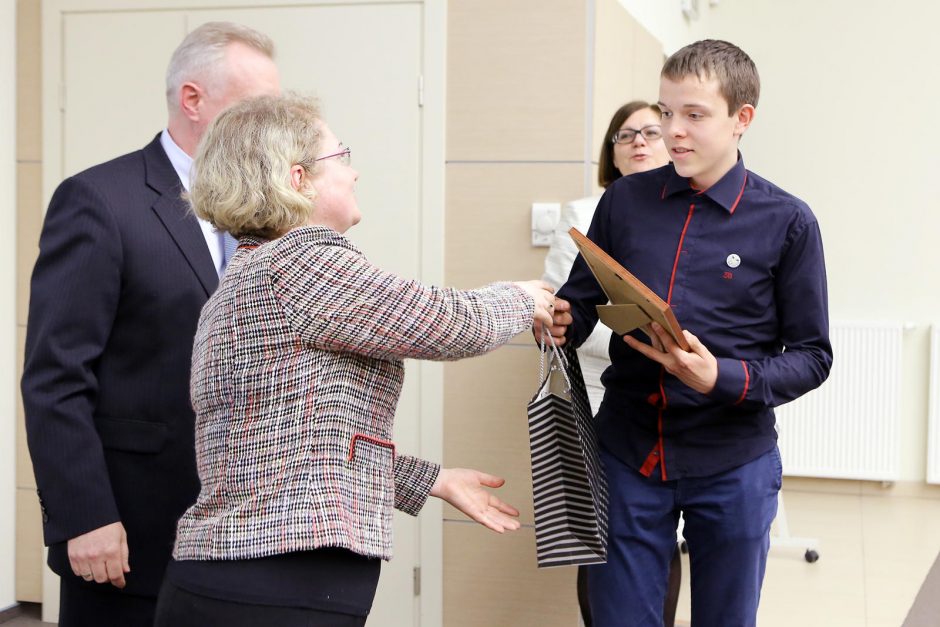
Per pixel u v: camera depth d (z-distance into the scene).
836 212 6.13
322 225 1.72
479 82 3.31
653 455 2.07
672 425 2.05
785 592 4.43
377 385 1.64
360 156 3.38
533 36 3.27
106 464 2.08
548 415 1.96
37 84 3.58
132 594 2.12
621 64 3.73
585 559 1.93
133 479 2.10
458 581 3.42
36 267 2.05
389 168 3.37
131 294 2.07
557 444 1.96
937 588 4.48
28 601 3.73
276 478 1.55
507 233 3.31
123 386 2.09
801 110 6.16
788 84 6.17
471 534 3.40
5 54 3.55
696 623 2.15
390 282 1.60
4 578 3.69
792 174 6.18
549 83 3.27
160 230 2.09
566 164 3.27
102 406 2.09
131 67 3.51
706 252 2.01
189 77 2.15
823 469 6.09
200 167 1.68
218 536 1.56
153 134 3.51
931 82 5.96
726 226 2.01
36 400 1.97
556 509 1.95
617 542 2.10
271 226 1.67
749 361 1.99
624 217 2.11
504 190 3.31
